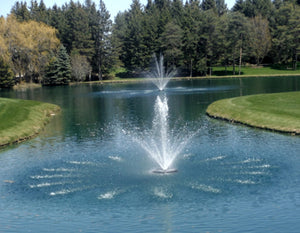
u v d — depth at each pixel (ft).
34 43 305.94
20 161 69.72
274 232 38.81
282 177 55.21
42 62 312.50
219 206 45.65
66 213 45.29
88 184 55.21
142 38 365.20
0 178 59.72
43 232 40.52
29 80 333.21
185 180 55.21
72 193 51.80
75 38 368.68
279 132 87.51
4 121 102.94
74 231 40.55
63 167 64.49
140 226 41.14
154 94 192.65
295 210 43.75
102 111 134.92
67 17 384.68
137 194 50.49
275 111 104.32
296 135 83.51
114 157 69.92
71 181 56.90
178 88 225.76
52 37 322.34
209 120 107.76
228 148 73.61
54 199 49.88
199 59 342.64
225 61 343.46
